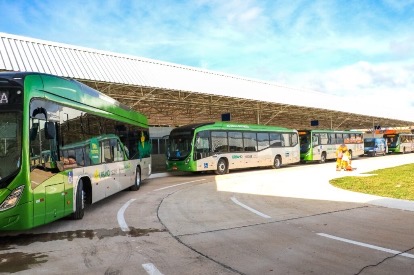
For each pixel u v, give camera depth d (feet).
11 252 20.56
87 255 19.85
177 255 19.67
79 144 29.81
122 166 43.83
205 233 24.77
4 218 20.43
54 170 24.75
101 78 61.72
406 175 62.44
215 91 82.89
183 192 48.67
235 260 18.71
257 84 105.09
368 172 71.20
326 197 41.42
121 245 21.84
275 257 19.16
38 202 22.30
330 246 21.16
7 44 55.31
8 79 22.03
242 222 28.35
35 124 22.53
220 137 80.74
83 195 30.99
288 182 58.34
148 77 71.46
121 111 44.50
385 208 34.12
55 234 24.76
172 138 78.18
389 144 176.35
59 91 26.43
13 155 21.15
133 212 33.37
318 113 133.59
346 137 132.16
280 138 98.99
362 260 18.51
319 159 117.91
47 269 17.58
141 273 16.88
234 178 68.54
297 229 25.71
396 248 20.62
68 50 63.52
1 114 21.53
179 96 81.10
